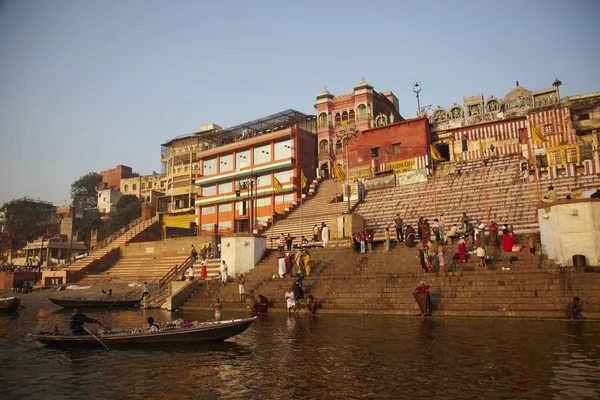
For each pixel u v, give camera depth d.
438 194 30.11
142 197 83.38
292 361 9.26
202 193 49.84
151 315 19.52
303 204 38.97
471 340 10.48
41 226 69.88
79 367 9.41
